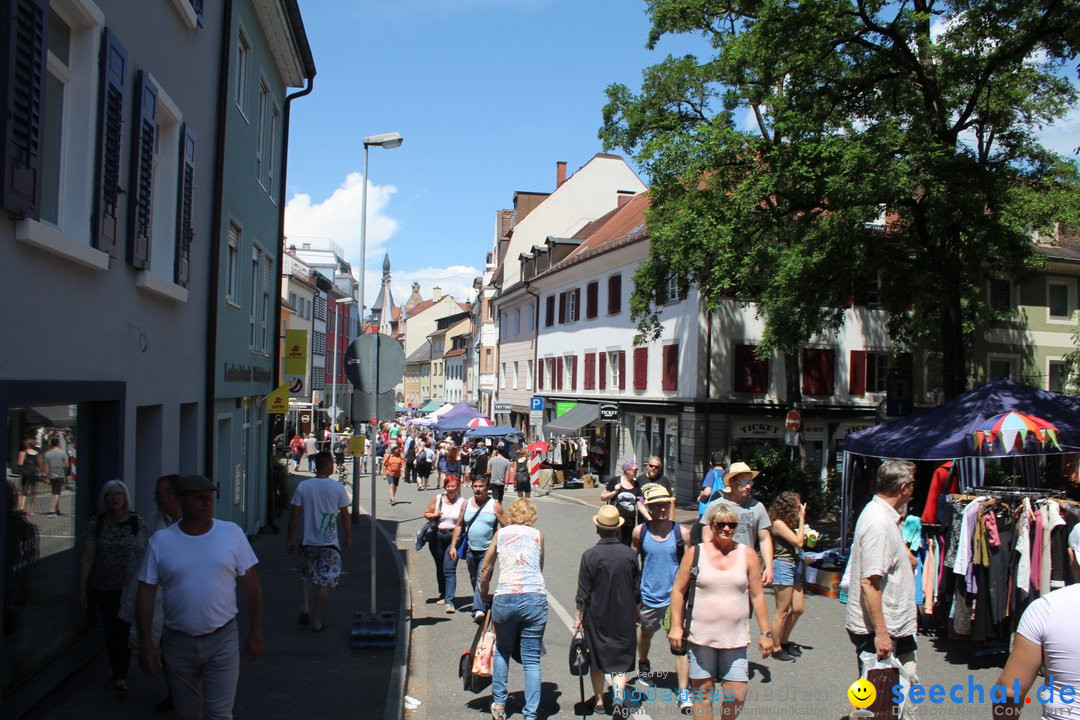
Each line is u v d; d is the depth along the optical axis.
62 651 7.35
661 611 7.72
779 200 16.94
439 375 87.75
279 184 20.11
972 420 11.05
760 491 23.53
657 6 20.81
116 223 7.89
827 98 15.78
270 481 19.66
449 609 11.08
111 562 6.84
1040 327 31.67
